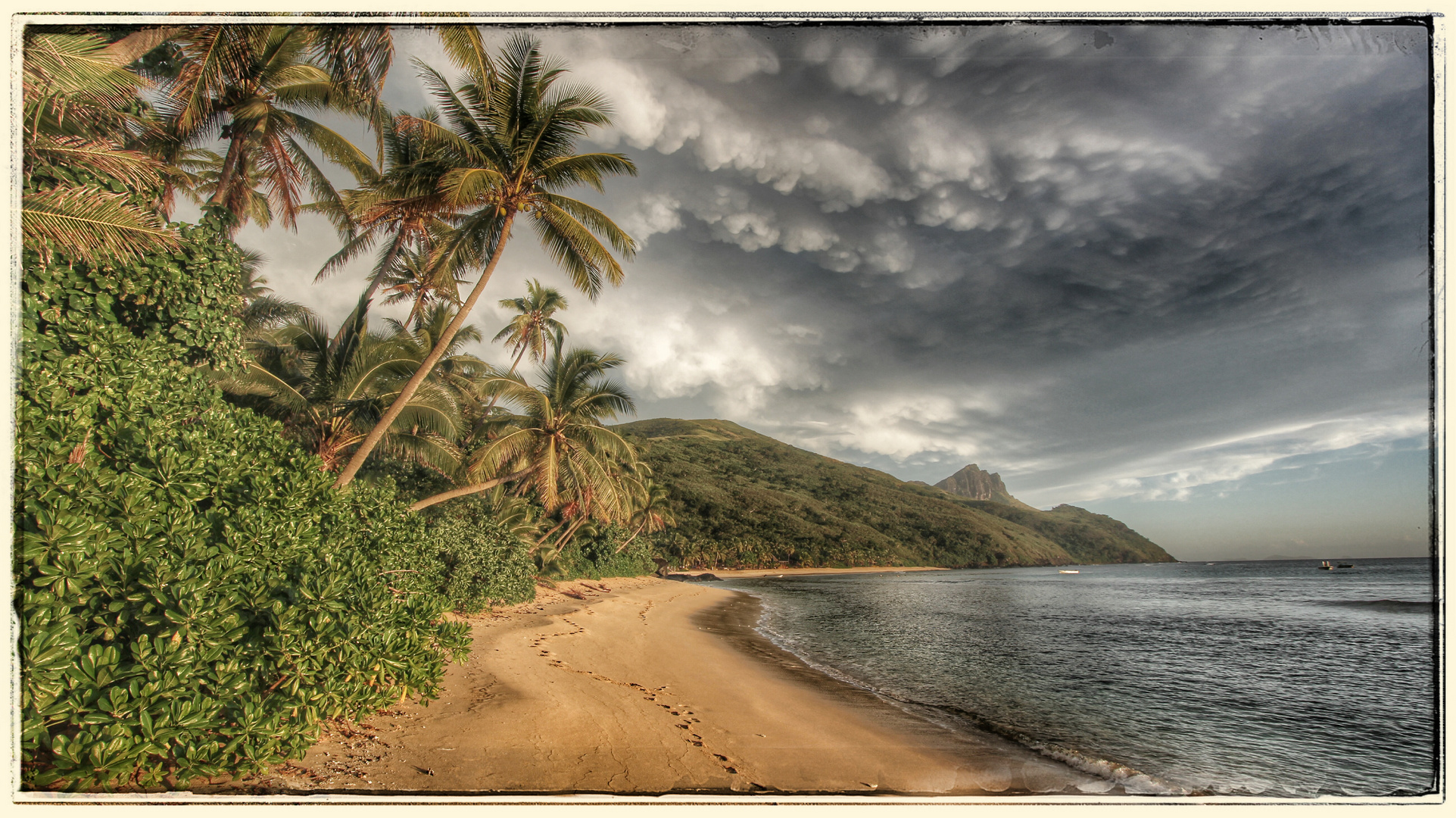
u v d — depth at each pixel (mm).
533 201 11930
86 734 3373
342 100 12094
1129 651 17828
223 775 4266
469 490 15844
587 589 31828
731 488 105750
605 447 18547
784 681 11750
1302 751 8594
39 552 3492
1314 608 32594
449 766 5191
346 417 13594
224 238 8531
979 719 9570
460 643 7191
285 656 4520
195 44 8734
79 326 5688
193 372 7656
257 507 5418
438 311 20219
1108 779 7211
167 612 3896
